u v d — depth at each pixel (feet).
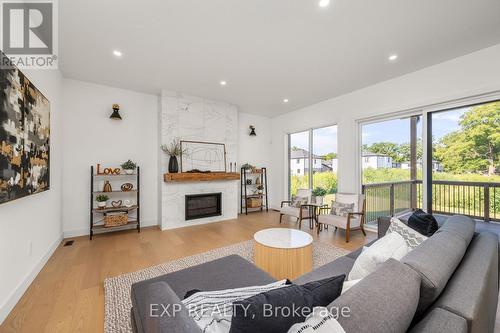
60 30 7.31
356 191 12.94
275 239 7.41
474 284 2.94
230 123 15.84
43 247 8.11
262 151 19.44
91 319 5.32
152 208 13.79
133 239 11.13
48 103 8.41
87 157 11.90
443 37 7.65
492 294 3.99
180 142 13.67
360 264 4.28
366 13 6.49
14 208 5.87
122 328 5.01
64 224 11.29
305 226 13.65
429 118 10.08
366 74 10.66
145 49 8.53
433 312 2.49
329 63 9.60
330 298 2.68
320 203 13.85
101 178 12.23
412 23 6.93
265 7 6.29
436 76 9.57
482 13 6.44
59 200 10.45
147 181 13.62
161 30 7.34
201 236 11.64
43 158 7.77
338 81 11.52
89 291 6.49
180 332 2.28
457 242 3.95
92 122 12.02
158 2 6.09
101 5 6.19
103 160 12.32
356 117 12.79
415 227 5.66
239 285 4.45
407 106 10.49
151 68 10.18
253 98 14.51
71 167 11.48
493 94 8.21
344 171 13.48
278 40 7.91
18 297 6.00
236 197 16.05
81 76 11.14
